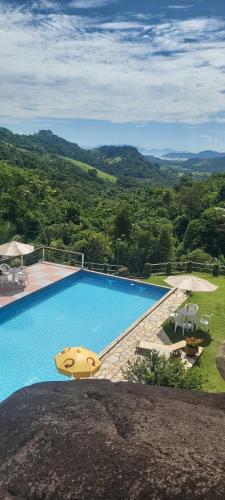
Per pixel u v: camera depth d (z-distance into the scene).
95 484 1.58
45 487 1.61
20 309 17.22
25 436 1.83
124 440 1.77
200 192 73.50
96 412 1.96
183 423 1.89
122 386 2.29
